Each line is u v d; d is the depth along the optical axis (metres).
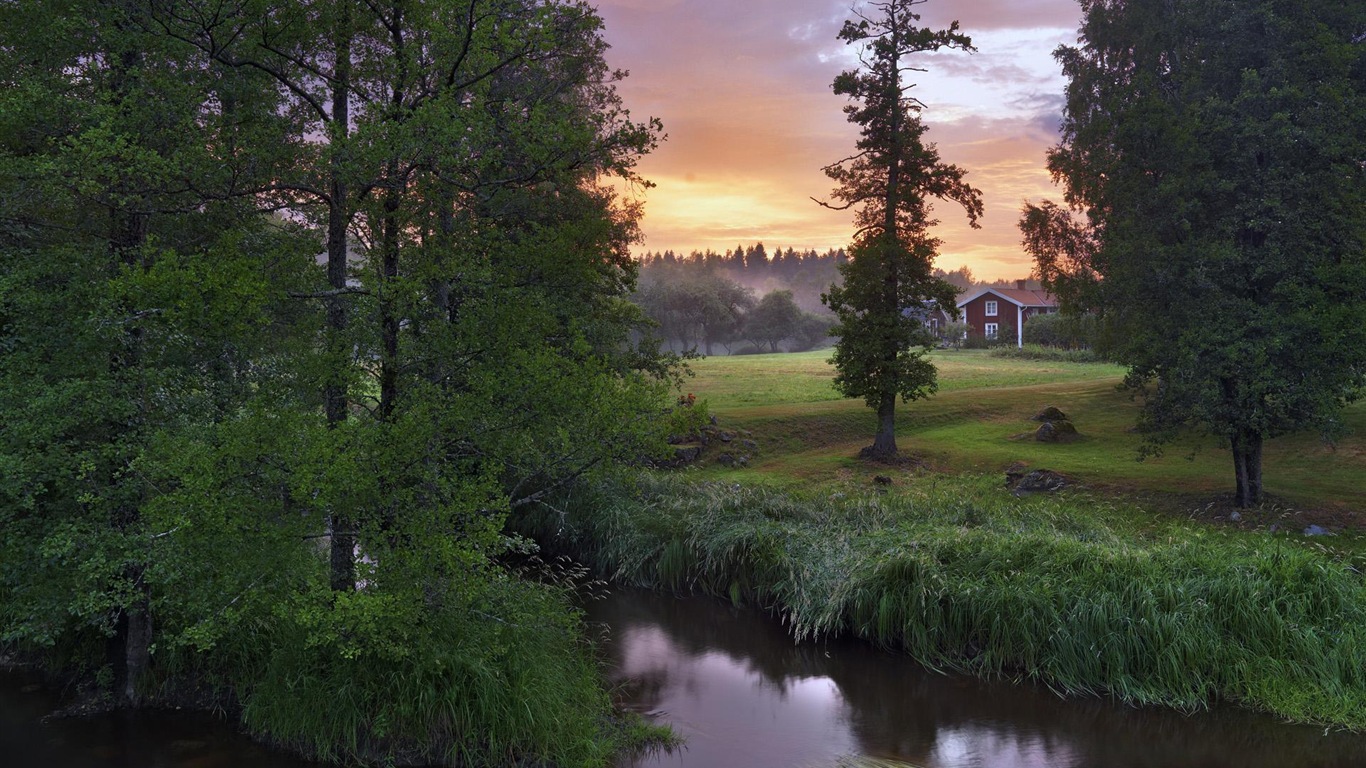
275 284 9.62
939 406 34.53
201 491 8.43
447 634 9.90
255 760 9.38
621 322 21.33
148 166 8.85
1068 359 55.88
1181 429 27.19
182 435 9.55
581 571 16.38
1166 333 17.98
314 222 10.90
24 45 9.72
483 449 10.04
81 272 9.78
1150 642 11.26
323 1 9.66
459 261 9.95
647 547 16.92
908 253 25.92
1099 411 32.06
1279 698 10.55
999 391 38.84
